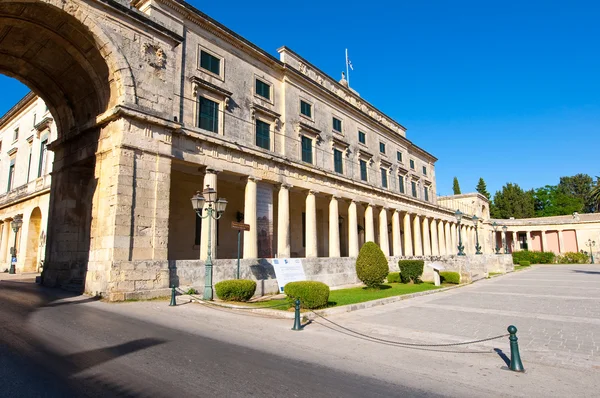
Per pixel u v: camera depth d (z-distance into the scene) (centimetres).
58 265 1948
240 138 2509
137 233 1633
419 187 5119
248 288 1605
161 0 2122
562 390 616
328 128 3431
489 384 641
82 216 2055
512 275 3747
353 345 907
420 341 956
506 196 9031
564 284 2597
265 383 609
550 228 7288
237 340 914
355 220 3394
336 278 2698
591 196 6450
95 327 990
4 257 3566
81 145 1930
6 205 3591
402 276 2781
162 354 755
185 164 2062
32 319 1067
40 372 626
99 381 593
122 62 1673
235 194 3066
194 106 2200
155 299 1566
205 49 2366
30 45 1725
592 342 941
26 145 3547
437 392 598
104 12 1652
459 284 2628
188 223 2672
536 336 1012
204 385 589
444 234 5391
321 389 592
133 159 1666
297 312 1085
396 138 4625
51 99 2089
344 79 4159
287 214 2634
